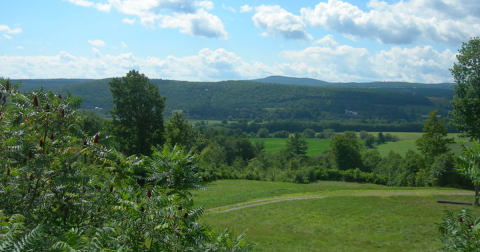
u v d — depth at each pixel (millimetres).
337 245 15836
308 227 20062
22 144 4762
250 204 27453
